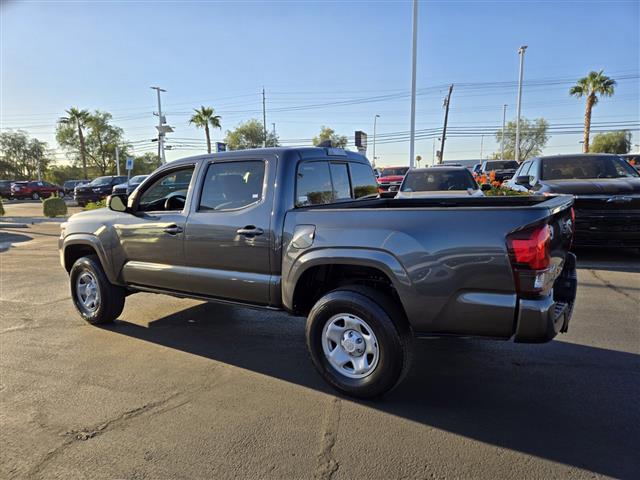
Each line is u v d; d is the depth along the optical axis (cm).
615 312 508
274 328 495
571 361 388
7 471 254
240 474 250
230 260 387
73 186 4534
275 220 360
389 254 305
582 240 736
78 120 6106
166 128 2834
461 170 1033
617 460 256
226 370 388
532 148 6444
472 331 292
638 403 318
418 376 368
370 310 312
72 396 343
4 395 346
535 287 274
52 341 461
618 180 780
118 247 470
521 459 258
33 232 1478
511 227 276
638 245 725
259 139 6938
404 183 1033
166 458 265
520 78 3097
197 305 587
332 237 327
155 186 461
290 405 325
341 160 445
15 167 7594
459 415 308
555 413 307
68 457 267
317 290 373
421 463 256
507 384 350
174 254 424
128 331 490
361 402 328
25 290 684
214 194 403
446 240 290
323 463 258
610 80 3512
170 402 332
